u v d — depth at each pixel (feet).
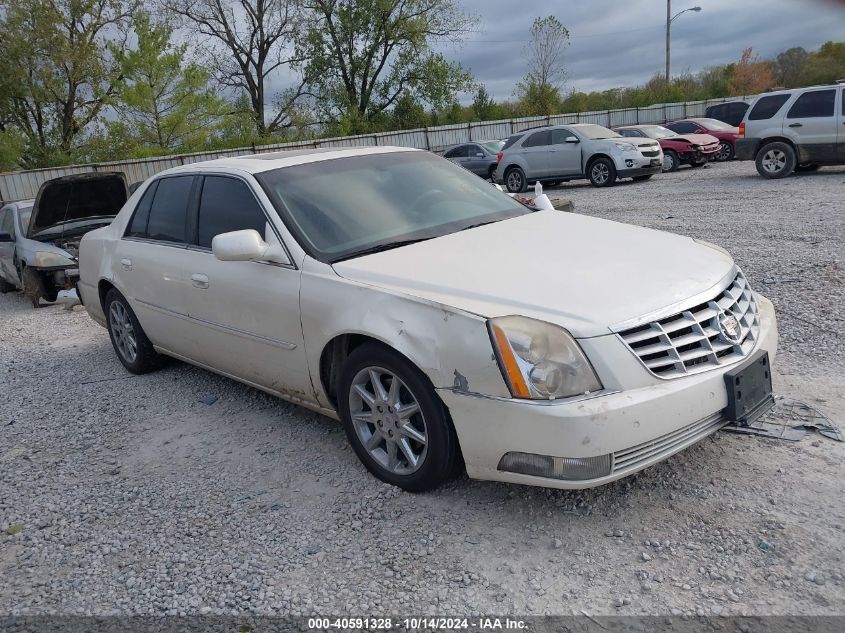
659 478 11.15
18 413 17.13
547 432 9.29
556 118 115.85
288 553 10.27
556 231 13.15
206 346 15.44
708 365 10.14
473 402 9.84
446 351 10.03
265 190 13.84
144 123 103.71
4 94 99.25
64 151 102.32
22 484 13.30
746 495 10.48
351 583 9.47
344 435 13.97
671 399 9.53
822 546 9.20
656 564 9.22
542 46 134.00
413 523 10.66
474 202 14.93
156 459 13.82
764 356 10.80
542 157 62.59
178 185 16.60
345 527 10.75
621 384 9.44
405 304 10.71
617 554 9.50
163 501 12.14
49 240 31.45
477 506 10.91
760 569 8.93
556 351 9.43
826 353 15.67
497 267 11.31
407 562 9.78
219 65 126.31
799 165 49.85
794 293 20.31
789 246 26.43
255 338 13.65
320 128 132.05
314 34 126.41
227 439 14.39
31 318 28.99
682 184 53.72
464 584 9.23
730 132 71.92
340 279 11.89
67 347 23.24
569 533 10.04
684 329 10.11
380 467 11.72
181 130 103.81
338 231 13.07
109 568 10.37
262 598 9.34
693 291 10.55
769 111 49.06
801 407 12.90
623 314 9.78
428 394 10.48
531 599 8.83
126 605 9.49
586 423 9.14
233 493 12.15
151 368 18.89
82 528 11.55
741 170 59.67
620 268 11.08
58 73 102.32
